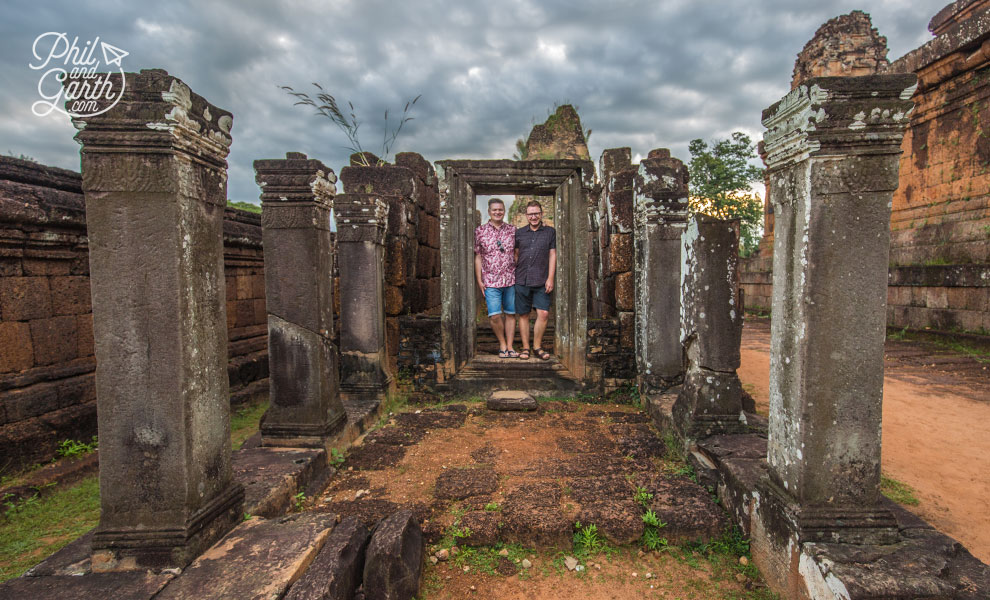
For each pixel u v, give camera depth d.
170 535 2.11
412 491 3.34
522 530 2.76
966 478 3.64
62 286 4.71
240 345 7.09
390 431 4.55
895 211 11.80
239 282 7.18
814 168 2.14
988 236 9.18
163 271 2.10
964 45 9.68
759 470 2.95
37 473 4.00
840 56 13.29
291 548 2.25
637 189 5.62
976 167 9.93
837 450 2.23
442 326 5.82
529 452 4.03
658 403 4.79
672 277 5.19
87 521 3.29
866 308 2.18
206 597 1.93
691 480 3.34
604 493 3.17
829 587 2.01
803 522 2.21
